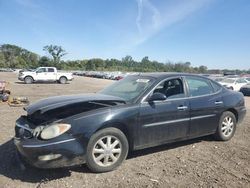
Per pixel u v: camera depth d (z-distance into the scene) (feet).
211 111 21.31
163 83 19.17
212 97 21.61
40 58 421.59
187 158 18.78
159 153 19.57
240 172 16.69
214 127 21.88
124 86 19.97
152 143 18.26
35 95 60.70
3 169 16.17
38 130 14.88
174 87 19.72
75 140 14.98
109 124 16.12
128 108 17.01
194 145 21.54
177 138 19.49
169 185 14.80
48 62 395.14
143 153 19.48
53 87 89.56
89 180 15.15
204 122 20.95
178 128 19.33
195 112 20.20
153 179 15.47
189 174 16.24
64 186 14.39
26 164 16.79
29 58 437.99
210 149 20.70
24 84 102.37
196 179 15.60
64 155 14.67
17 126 16.38
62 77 115.24
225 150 20.57
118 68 383.04
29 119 16.40
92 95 18.85
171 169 16.89
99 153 16.02
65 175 15.62
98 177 15.56
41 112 16.05
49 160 14.46
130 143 17.46
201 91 21.24
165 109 18.49
